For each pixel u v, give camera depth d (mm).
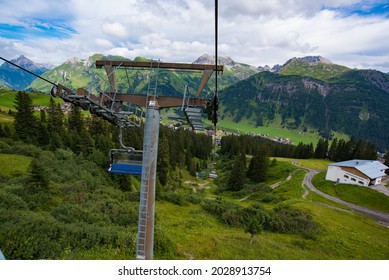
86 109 10109
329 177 82062
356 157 118500
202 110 10867
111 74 11055
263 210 43312
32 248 15750
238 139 161250
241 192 86062
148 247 10555
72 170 50500
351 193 69875
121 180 59219
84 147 70250
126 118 11844
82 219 26172
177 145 121375
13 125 72562
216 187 101812
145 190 10320
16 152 53062
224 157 150750
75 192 37094
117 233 20500
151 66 10891
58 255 16172
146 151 10250
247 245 27078
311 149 138500
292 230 37500
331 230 37875
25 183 34969
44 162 49750
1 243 15680
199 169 128375
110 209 31562
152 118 10250
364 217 53656
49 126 82438
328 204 61969
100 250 17922
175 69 10945
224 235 30281
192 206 51688
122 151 12359
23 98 68875
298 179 86750
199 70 10898
